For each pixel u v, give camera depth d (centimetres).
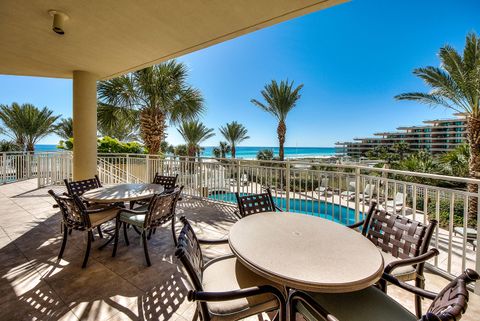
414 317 110
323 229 157
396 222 167
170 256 250
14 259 240
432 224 146
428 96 747
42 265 229
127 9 233
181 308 171
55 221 356
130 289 192
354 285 98
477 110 659
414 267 154
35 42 306
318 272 105
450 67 656
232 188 463
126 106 682
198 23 260
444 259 273
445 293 90
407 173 230
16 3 221
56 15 237
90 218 249
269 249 126
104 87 622
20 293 185
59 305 172
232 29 272
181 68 678
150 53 341
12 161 698
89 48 325
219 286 133
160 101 698
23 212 401
